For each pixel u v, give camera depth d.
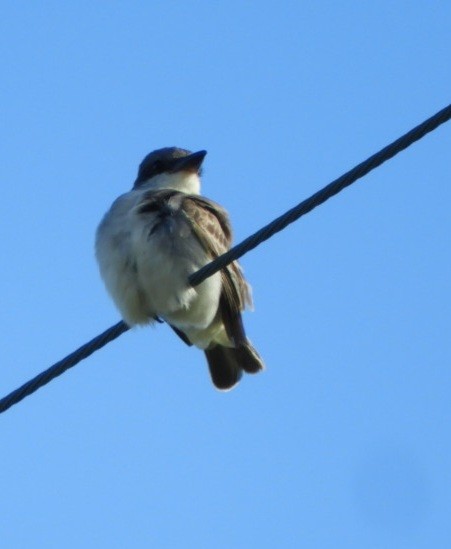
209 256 13.02
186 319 13.20
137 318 13.34
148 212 13.00
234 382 13.84
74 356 11.68
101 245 13.27
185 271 12.80
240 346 13.42
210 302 12.99
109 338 11.62
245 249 11.05
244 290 13.45
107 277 13.23
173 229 12.88
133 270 13.02
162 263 12.77
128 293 13.11
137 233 12.88
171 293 12.87
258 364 13.62
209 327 13.54
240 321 13.27
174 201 13.09
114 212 13.27
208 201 13.32
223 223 13.40
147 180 14.65
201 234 12.98
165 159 14.65
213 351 13.90
